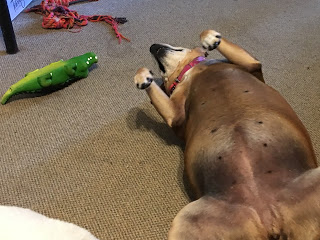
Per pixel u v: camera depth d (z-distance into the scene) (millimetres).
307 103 1855
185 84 1568
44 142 1703
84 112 1840
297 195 1100
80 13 2512
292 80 1989
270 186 1127
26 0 2566
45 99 1907
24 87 1844
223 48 1616
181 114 1530
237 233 1083
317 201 1087
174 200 1485
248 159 1176
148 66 2096
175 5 2602
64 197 1502
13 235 1170
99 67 2092
